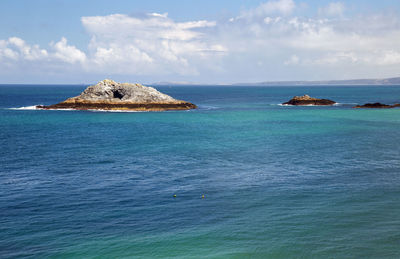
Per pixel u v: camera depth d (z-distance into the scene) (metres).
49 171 36.47
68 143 53.03
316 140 56.03
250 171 36.53
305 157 43.19
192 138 58.12
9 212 25.09
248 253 19.41
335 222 23.20
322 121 83.31
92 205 26.58
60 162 40.53
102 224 23.06
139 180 33.25
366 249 19.72
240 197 28.30
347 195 28.58
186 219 23.88
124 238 21.09
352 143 53.22
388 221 23.33
